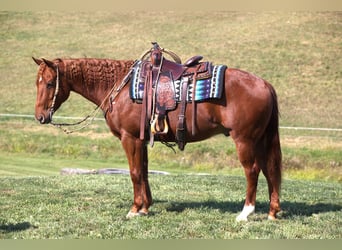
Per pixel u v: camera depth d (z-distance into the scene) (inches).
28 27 1590.8
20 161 807.7
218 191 426.0
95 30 1565.0
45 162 804.6
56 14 1680.6
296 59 1288.1
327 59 1280.8
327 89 1141.1
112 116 323.3
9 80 1270.9
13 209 349.4
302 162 767.7
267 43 1384.1
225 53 1349.7
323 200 397.1
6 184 450.6
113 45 1454.2
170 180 489.7
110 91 327.9
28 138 930.1
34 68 1337.4
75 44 1471.5
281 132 932.0
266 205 365.7
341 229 305.6
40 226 310.7
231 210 348.8
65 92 332.5
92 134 950.4
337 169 747.4
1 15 1657.2
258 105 301.3
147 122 314.8
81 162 815.1
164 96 310.2
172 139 319.9
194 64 316.2
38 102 327.6
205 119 307.1
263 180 533.0
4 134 953.5
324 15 1514.5
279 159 314.5
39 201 374.0
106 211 344.2
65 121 1019.9
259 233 294.7
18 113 1083.9
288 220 321.4
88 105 1099.3
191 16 1620.3
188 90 307.3
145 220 320.8
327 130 944.9
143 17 1643.7
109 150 877.8
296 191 444.5
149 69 317.1
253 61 1295.5
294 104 1079.0
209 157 802.8
